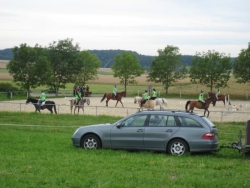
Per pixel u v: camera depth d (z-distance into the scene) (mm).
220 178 10352
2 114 31516
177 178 10117
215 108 47969
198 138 14328
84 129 15477
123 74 76625
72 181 9539
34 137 18906
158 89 83062
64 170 10914
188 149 14445
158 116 15000
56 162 12047
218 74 69312
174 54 72500
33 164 11758
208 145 14258
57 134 20734
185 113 14914
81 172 10766
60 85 75062
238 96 70438
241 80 68750
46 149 15141
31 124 26094
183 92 75188
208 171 11258
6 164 11617
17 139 17875
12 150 14703
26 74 65125
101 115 31969
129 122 15156
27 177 9953
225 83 70125
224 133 23078
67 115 31844
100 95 71125
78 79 79375
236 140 20359
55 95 68562
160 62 71875
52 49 74125
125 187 9172
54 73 74062
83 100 36844
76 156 13367
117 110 40844
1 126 24562
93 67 80562
